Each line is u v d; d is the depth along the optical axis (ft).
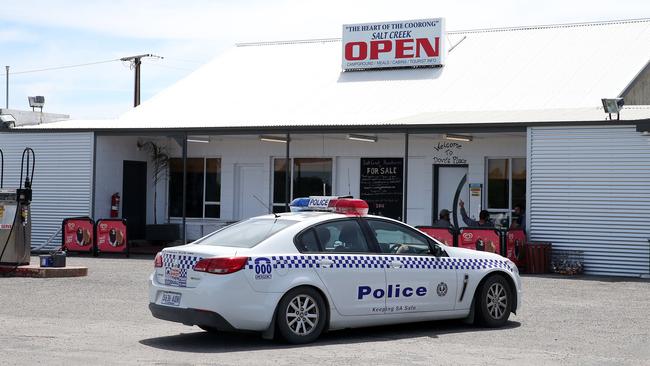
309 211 37.06
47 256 57.00
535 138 64.18
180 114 87.25
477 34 94.79
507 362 30.14
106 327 36.70
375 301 34.91
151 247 85.92
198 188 90.22
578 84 78.64
